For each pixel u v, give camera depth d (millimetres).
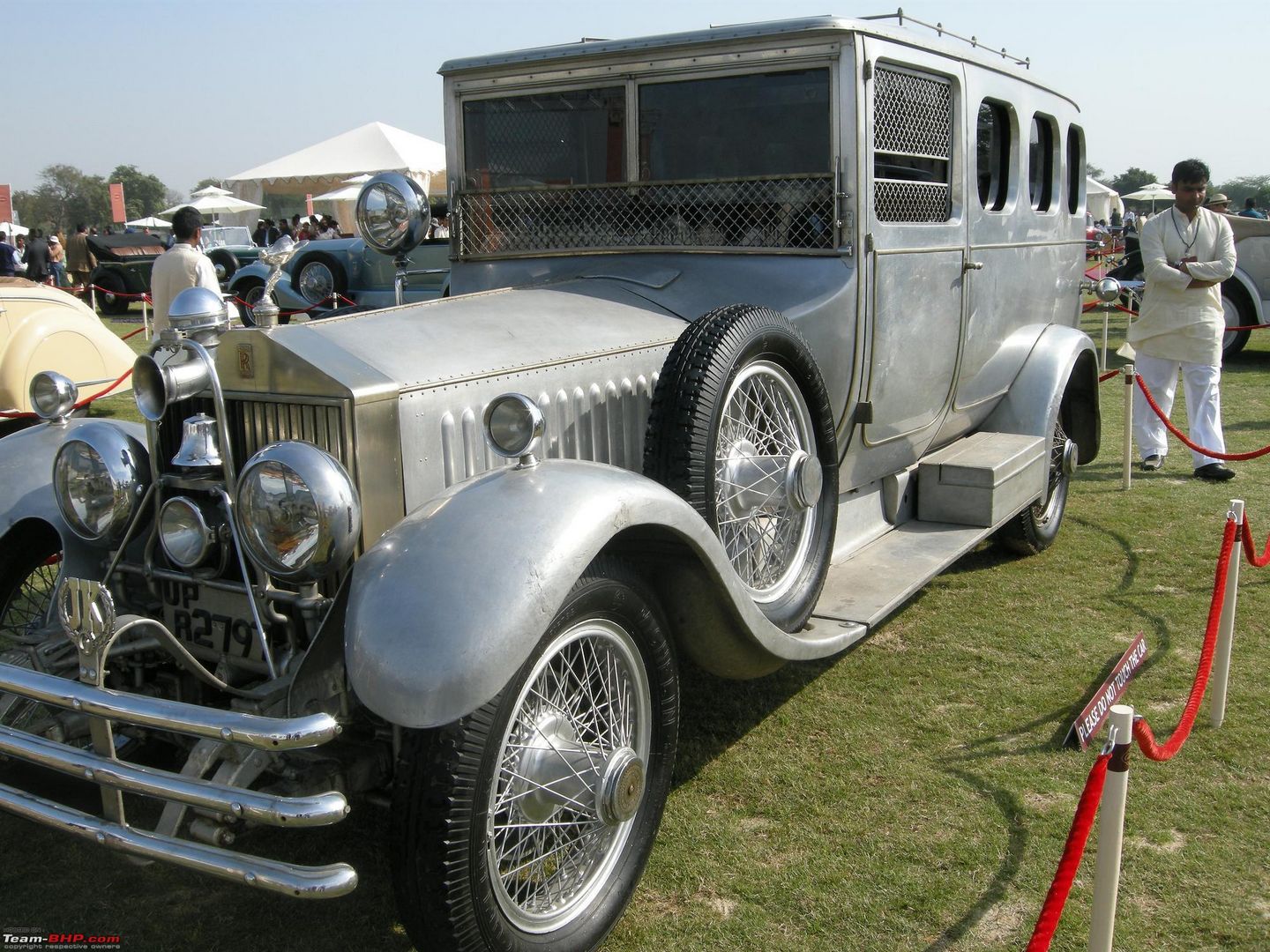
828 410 3324
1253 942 2418
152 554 2674
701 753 3324
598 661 2473
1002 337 4898
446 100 4074
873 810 2980
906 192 3879
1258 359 11539
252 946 2516
